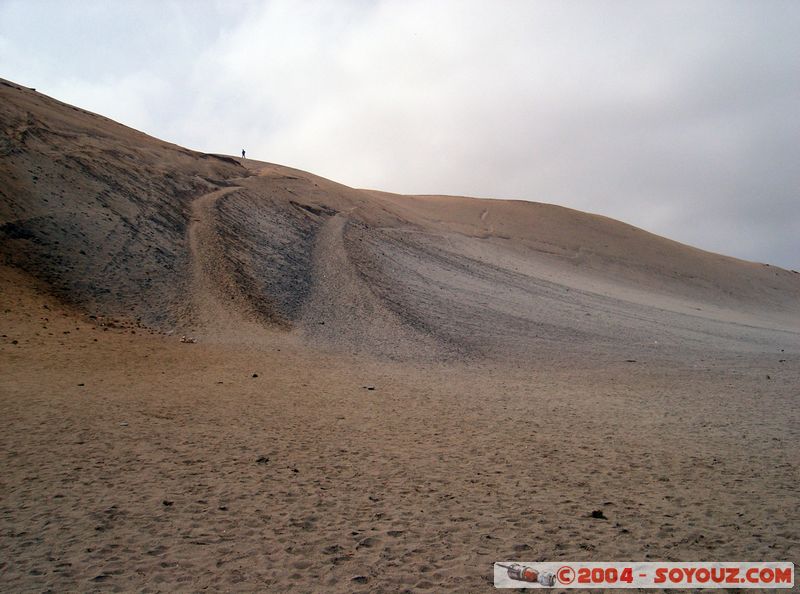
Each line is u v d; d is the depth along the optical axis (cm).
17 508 679
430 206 6278
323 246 3662
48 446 901
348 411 1305
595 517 710
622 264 5591
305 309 2705
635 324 3481
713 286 5628
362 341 2414
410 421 1234
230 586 533
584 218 6662
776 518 711
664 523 695
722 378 2064
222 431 1064
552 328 3058
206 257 2822
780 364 2528
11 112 3312
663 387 1844
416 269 3791
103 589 519
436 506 741
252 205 3878
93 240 2523
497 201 6806
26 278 2091
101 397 1238
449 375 1964
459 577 558
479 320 3005
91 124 3925
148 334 2016
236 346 2069
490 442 1080
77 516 666
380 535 649
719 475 891
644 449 1052
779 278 6412
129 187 3189
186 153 4412
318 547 616
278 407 1294
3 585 517
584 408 1459
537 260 5128
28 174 2739
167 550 598
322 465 898
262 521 678
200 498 738
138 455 892
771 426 1265
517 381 1894
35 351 1573
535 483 841
